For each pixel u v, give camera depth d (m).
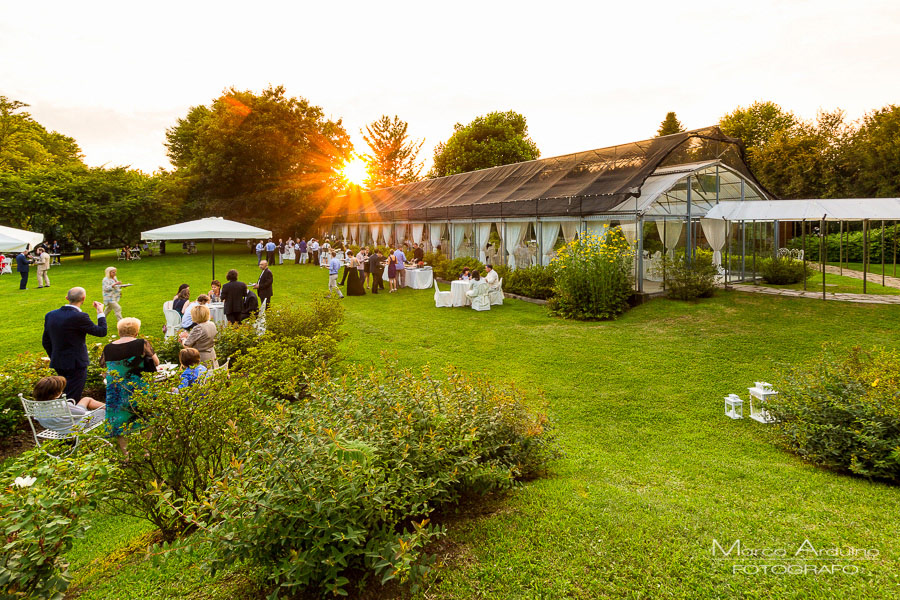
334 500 2.80
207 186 39.09
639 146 18.34
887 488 4.68
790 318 12.31
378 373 5.06
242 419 4.29
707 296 15.23
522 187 21.62
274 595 2.76
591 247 14.79
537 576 3.17
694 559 3.31
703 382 8.70
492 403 4.97
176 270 26.94
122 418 5.64
